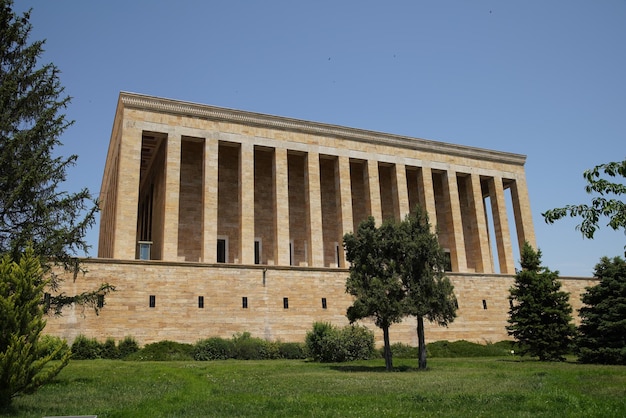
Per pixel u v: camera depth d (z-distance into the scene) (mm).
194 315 36969
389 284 27641
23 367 14586
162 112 43531
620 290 33344
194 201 47469
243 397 16156
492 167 58406
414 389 18328
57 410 14055
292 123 48500
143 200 59438
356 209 54594
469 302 48719
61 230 23172
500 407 14227
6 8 24922
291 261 50062
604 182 14156
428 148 54969
